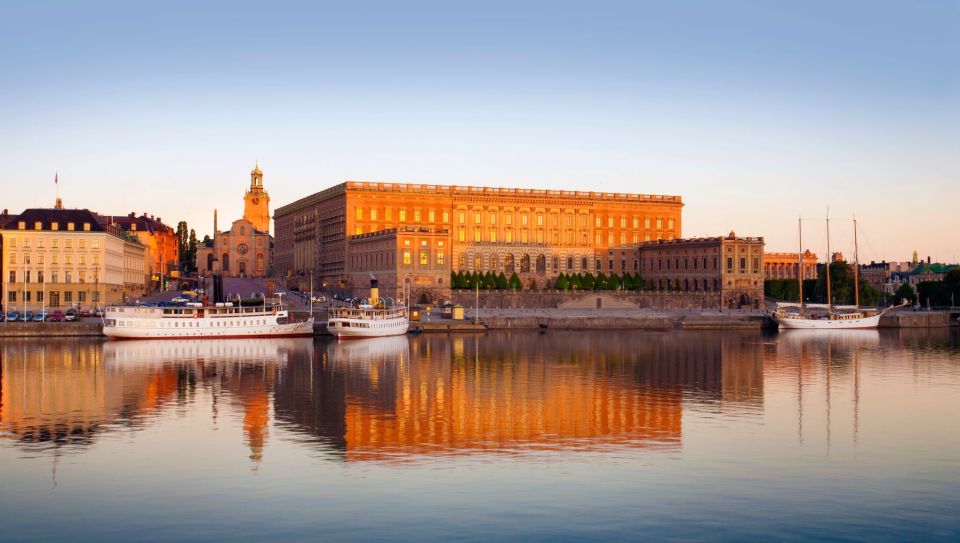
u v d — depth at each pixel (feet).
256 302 602.85
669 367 404.98
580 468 210.59
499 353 464.24
